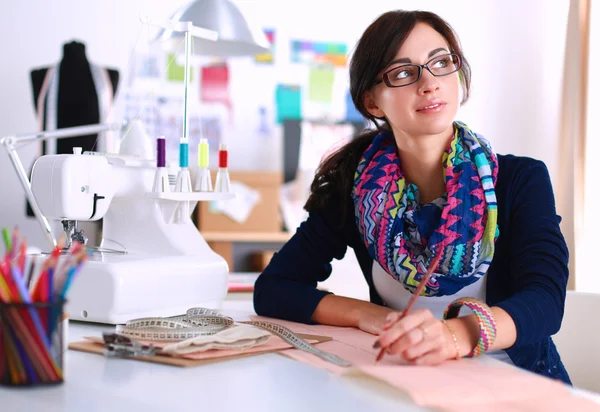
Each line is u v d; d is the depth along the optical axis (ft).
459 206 4.50
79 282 4.51
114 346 3.40
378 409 2.52
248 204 14.17
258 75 15.62
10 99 14.20
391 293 5.06
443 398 2.53
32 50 14.28
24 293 2.75
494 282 4.73
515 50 16.65
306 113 15.90
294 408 2.53
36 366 2.77
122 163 4.99
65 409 2.49
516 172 4.73
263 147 15.71
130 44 14.71
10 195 14.12
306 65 15.88
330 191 5.21
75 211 4.70
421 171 4.78
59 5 14.37
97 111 12.67
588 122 13.25
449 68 4.48
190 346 3.36
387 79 4.46
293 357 3.38
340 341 3.92
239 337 3.54
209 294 5.04
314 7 15.88
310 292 4.70
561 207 13.67
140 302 4.52
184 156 4.96
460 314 4.78
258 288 4.93
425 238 4.68
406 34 4.43
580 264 13.14
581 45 13.30
